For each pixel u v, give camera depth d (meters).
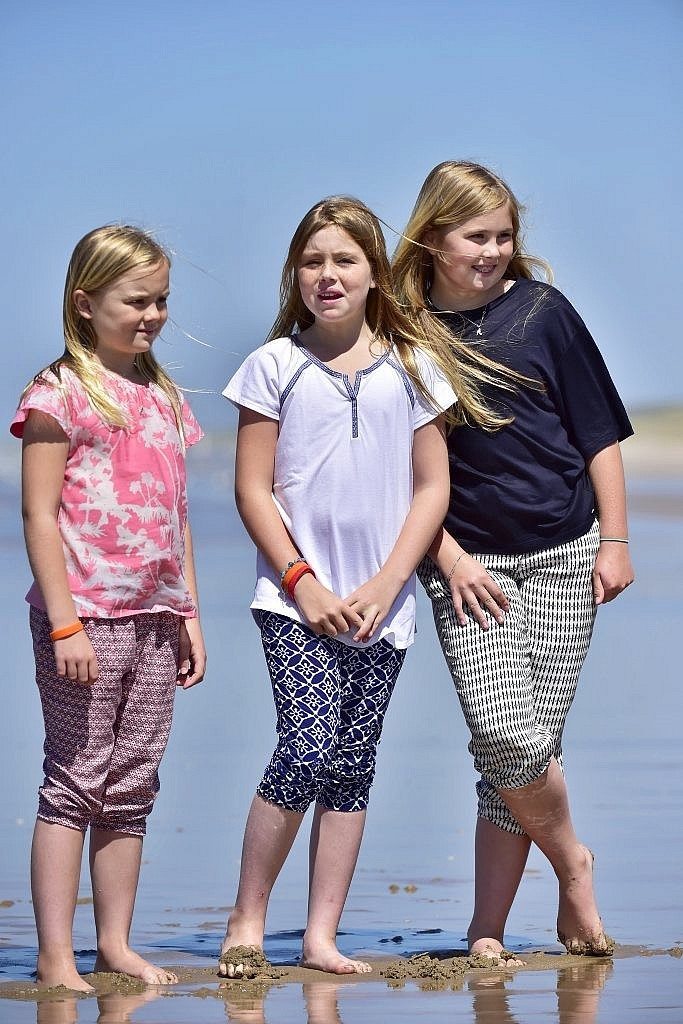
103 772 12.97
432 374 14.01
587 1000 11.61
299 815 13.30
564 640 14.36
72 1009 11.40
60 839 12.77
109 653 12.93
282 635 13.48
